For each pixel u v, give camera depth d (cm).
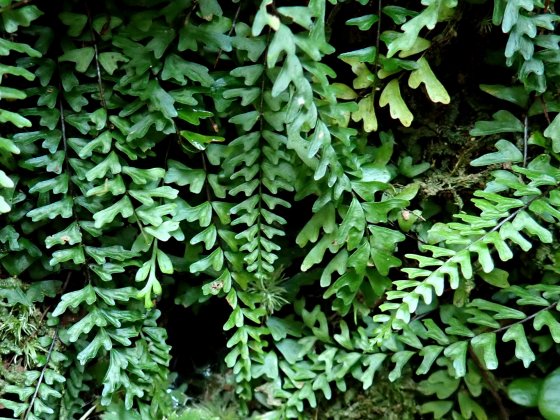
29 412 59
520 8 56
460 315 64
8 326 59
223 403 67
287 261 65
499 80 62
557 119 59
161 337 62
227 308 68
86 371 63
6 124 57
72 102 57
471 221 57
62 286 61
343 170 58
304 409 67
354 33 61
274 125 58
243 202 59
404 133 64
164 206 58
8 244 59
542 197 57
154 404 62
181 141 58
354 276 61
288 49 53
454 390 65
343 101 61
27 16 54
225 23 57
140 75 56
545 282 63
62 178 57
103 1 56
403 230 62
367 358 65
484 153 63
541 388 62
